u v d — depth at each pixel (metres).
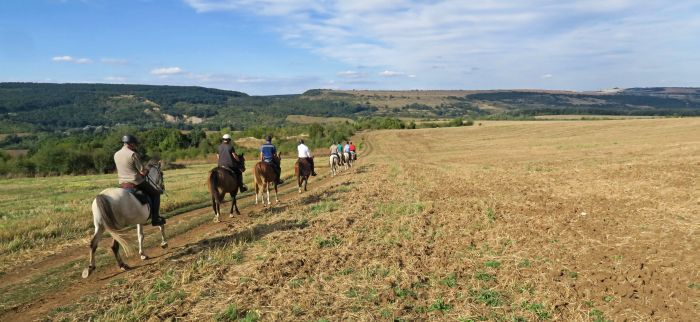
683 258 8.99
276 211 16.14
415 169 31.33
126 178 9.67
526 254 9.68
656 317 6.68
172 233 13.37
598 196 16.48
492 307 7.25
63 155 47.62
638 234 10.91
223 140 14.70
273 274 8.88
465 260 9.44
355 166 39.19
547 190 18.61
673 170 22.22
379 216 14.34
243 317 7.20
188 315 7.32
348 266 9.32
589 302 7.25
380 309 7.25
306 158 22.17
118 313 7.38
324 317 7.08
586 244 10.30
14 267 10.26
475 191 18.98
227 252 10.54
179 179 32.41
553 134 72.88
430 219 13.56
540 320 6.79
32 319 7.43
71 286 8.96
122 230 9.39
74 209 17.12
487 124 118.38
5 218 15.61
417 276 8.58
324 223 13.50
